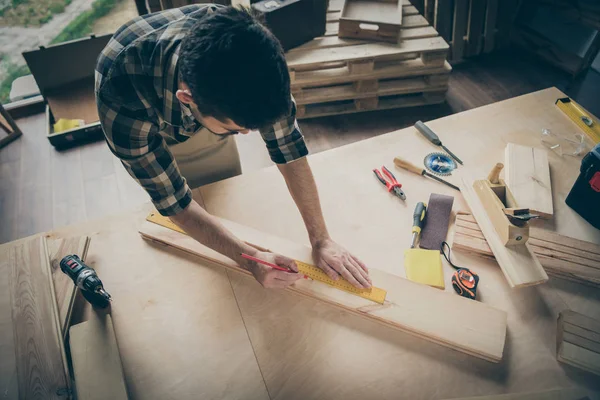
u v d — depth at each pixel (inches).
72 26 133.0
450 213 52.2
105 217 54.3
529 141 60.1
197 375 41.0
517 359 40.8
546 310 44.1
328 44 96.0
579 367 39.8
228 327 44.0
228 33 28.0
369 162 58.7
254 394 39.6
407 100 106.4
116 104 36.2
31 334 43.0
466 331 41.7
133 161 39.0
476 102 108.3
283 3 88.1
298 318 44.4
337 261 46.4
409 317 42.9
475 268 47.6
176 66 34.2
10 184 97.7
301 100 100.4
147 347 42.9
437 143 60.1
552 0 109.3
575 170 56.1
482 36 119.0
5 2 138.9
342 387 39.7
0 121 103.5
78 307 46.1
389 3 102.3
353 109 105.3
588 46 107.5
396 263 48.5
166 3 100.0
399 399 38.8
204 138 63.8
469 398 38.6
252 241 49.9
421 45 95.1
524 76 114.0
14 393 40.2
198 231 45.0
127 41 36.6
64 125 105.3
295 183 46.4
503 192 50.6
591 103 105.0
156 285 47.5
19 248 49.5
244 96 28.3
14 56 128.2
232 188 56.4
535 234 49.1
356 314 44.4
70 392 39.6
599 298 44.6
